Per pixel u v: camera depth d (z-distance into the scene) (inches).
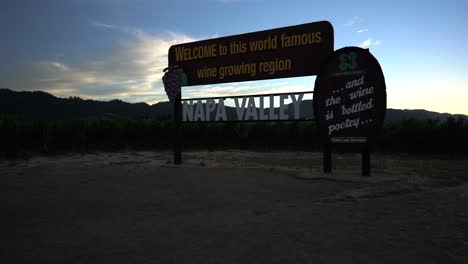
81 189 351.6
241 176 434.0
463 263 152.4
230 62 553.3
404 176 422.6
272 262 154.6
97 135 964.0
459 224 212.1
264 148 996.6
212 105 564.4
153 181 401.1
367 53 410.0
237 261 156.1
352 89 420.5
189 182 391.2
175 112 596.4
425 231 198.8
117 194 323.3
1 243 184.5
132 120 1066.7
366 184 367.9
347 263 152.9
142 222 224.8
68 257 163.2
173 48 611.8
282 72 501.0
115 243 182.7
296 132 980.6
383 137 852.0
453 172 462.9
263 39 518.0
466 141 744.3
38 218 237.1
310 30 474.9
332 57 433.1
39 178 433.1
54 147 864.9
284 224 215.9
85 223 223.5
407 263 152.6
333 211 248.7
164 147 1029.2
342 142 427.2
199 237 191.3
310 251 167.8
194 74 588.7
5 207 271.0
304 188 347.9
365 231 199.5
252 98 528.1
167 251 169.8
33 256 165.0
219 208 263.9
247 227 210.1
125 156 784.9
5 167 578.2
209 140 1055.6
